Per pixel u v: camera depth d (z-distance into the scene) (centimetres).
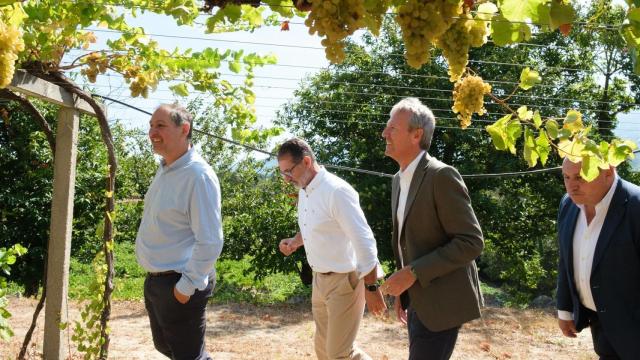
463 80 197
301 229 382
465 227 300
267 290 1123
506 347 685
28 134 1001
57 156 430
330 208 354
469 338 725
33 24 306
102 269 420
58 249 433
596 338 324
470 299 309
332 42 157
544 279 1252
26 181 998
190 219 340
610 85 1381
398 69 1157
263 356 595
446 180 304
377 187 1091
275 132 461
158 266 340
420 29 157
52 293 434
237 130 445
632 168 1310
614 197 297
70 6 298
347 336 366
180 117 345
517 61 1155
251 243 1094
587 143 182
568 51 1226
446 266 296
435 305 305
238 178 1262
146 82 380
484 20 169
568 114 188
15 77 348
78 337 415
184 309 337
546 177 1145
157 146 344
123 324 708
